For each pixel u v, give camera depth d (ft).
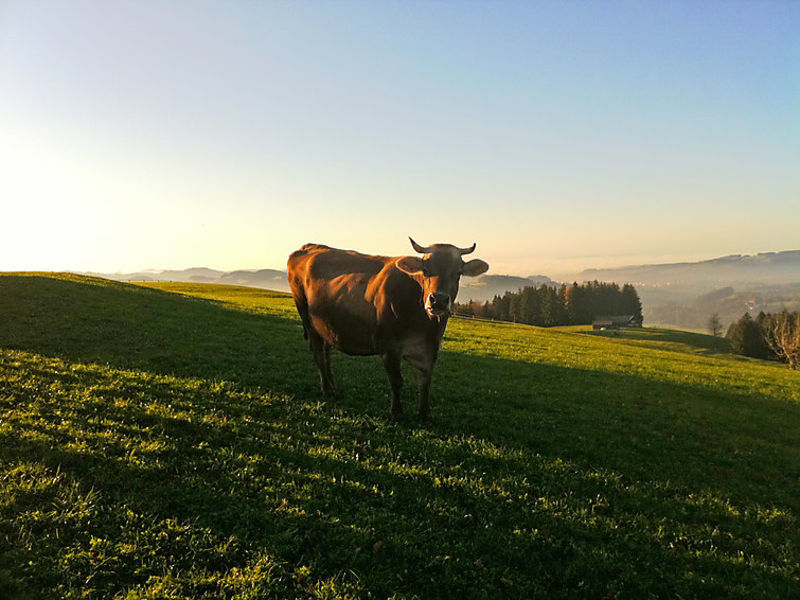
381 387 20.02
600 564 11.08
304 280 17.98
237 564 10.26
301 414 16.15
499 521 11.98
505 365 28.45
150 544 10.36
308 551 10.69
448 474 13.46
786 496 14.30
